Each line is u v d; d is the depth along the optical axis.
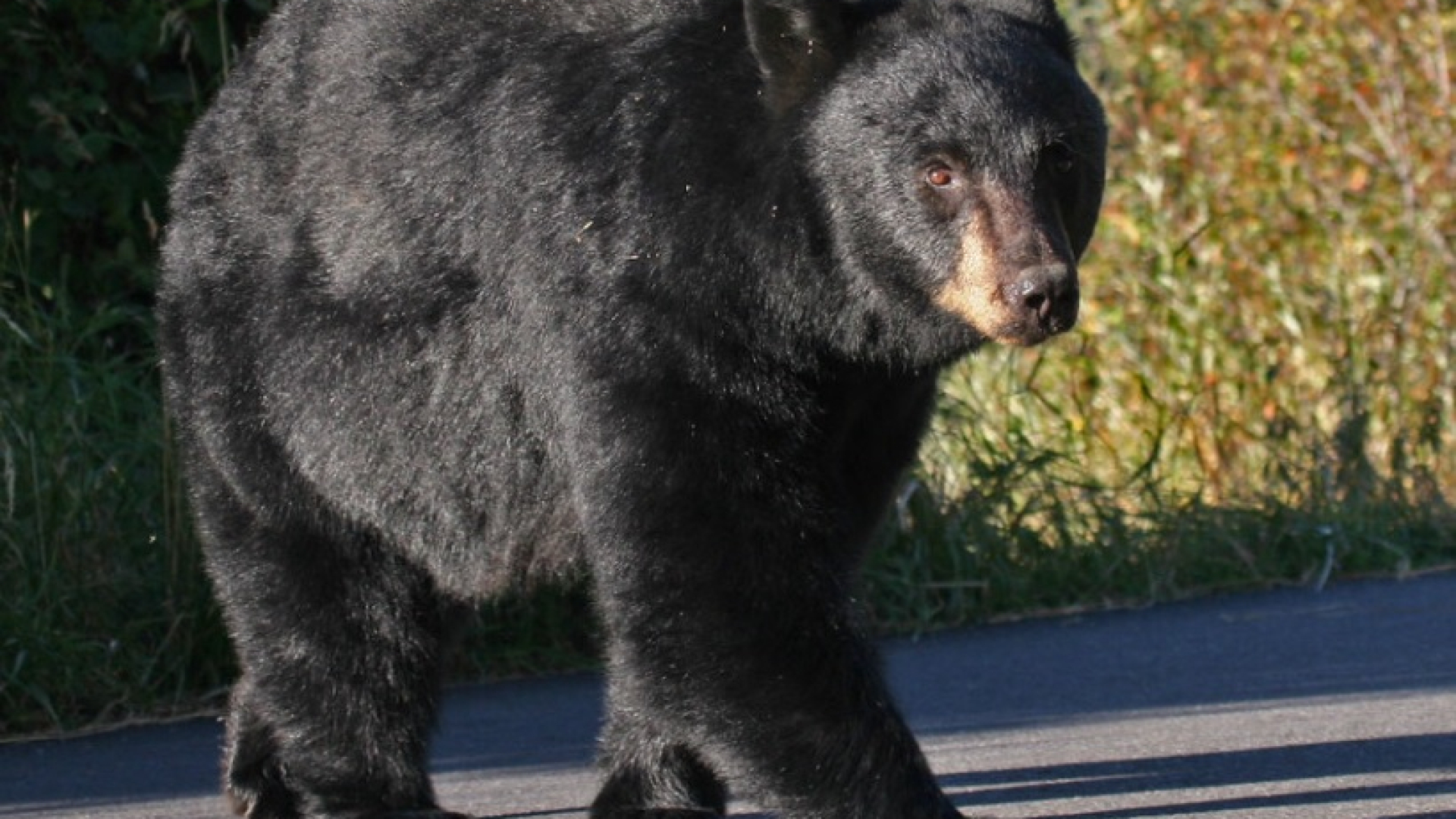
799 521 9.28
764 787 9.20
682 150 9.30
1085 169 9.52
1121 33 23.31
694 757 10.37
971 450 16.89
